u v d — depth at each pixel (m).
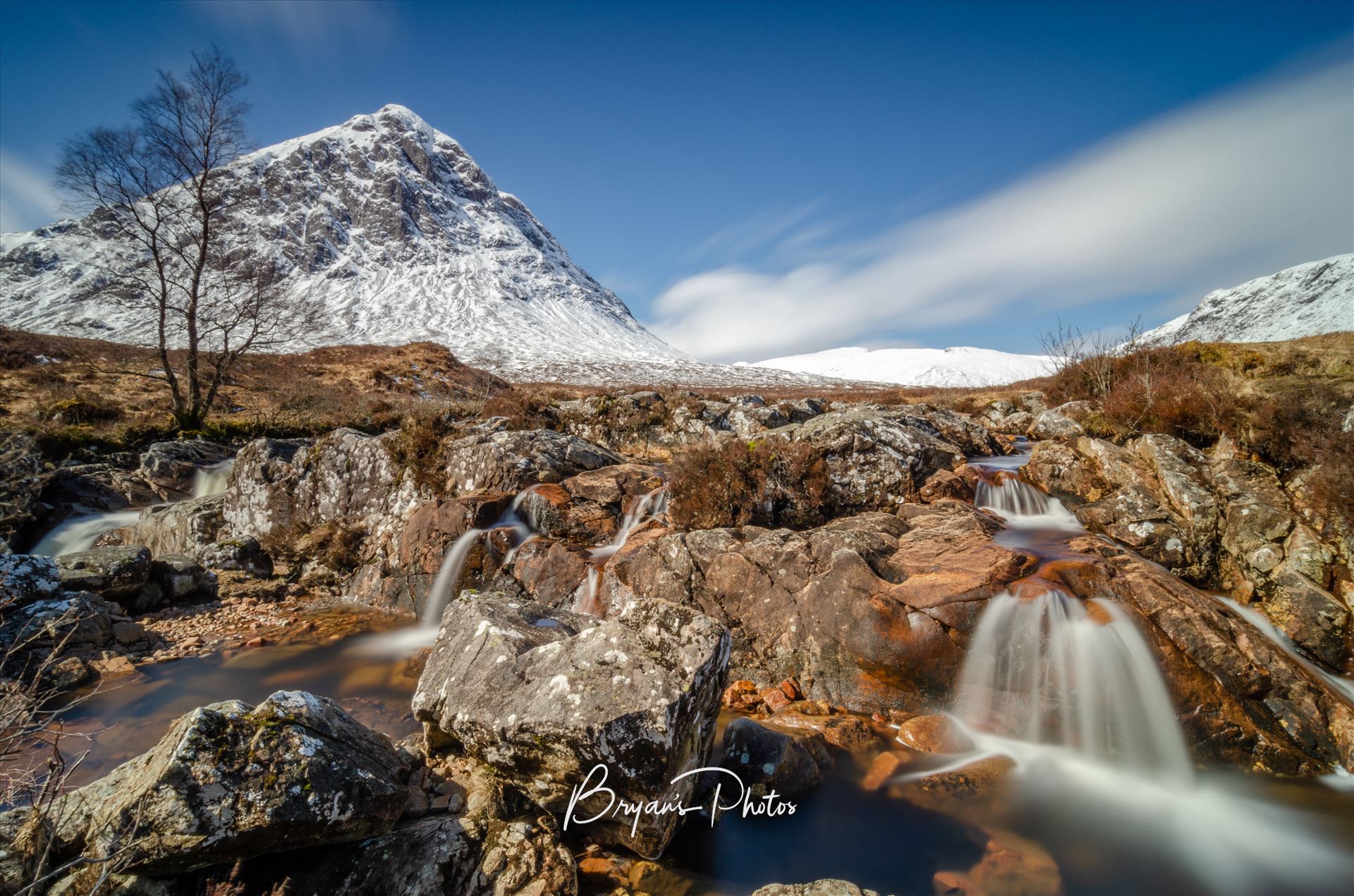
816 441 11.52
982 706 6.91
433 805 4.85
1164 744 6.35
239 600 11.61
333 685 8.15
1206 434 10.29
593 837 4.77
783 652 7.99
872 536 8.76
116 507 17.36
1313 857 5.10
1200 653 6.65
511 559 10.44
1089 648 6.77
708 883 4.54
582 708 4.45
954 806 5.64
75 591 9.30
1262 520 8.20
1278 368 13.16
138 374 26.89
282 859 4.09
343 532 12.90
